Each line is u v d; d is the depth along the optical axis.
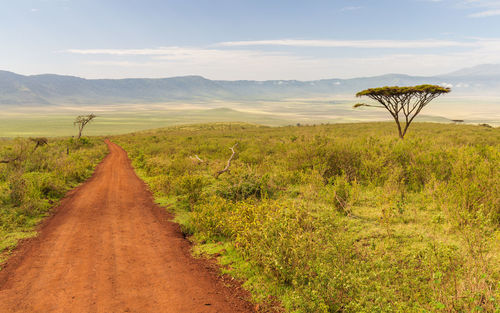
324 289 4.74
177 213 10.76
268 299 5.07
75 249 7.35
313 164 13.46
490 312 4.09
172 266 6.43
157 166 21.52
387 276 5.33
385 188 10.86
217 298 5.16
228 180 12.48
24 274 6.00
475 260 5.32
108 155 38.41
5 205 10.70
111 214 10.60
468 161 10.41
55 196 13.23
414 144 14.39
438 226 7.60
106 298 5.07
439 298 4.38
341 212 8.95
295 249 5.32
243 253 6.51
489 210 7.67
